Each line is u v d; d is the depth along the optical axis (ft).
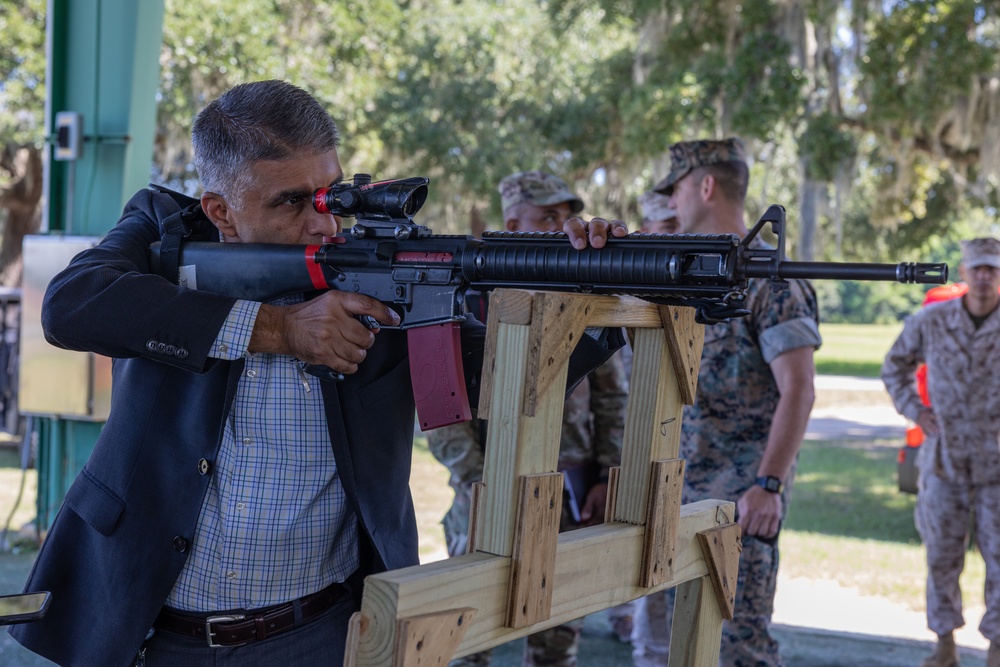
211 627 6.22
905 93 39.83
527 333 4.85
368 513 6.23
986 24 42.27
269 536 6.16
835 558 21.68
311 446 6.20
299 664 6.33
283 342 5.72
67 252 18.24
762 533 10.34
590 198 57.52
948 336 15.08
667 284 5.03
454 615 4.50
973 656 15.69
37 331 18.56
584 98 52.49
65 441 19.25
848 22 42.39
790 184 56.49
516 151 50.57
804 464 35.83
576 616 5.28
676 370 5.86
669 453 5.91
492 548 4.92
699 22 41.50
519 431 4.86
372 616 4.40
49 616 6.40
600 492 11.49
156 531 6.18
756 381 10.73
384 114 51.29
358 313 5.68
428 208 53.01
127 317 5.74
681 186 11.42
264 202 6.16
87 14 18.74
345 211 5.85
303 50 48.19
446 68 52.70
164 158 49.75
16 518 22.75
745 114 39.24
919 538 23.90
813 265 4.85
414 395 5.75
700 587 6.45
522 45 53.11
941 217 65.62
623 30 51.90
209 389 6.14
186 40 43.24
